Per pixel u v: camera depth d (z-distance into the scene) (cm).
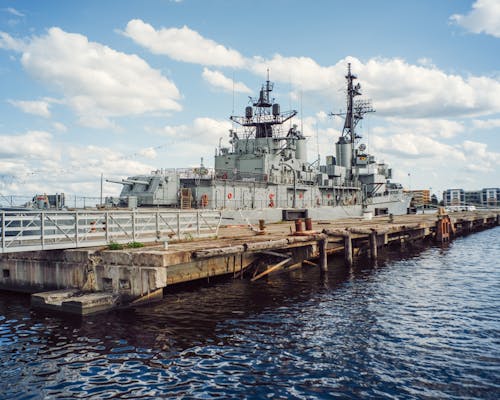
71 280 1855
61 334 1438
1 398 1018
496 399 1000
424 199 13712
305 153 5366
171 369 1166
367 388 1059
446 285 2286
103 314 1653
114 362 1212
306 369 1166
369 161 6662
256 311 1734
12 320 1592
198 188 3700
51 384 1086
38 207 2853
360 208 5928
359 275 2606
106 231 1977
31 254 1988
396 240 4375
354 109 6738
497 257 3484
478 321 1602
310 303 1873
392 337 1418
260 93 4972
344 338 1409
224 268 2306
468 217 6438
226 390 1049
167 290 2108
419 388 1058
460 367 1177
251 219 3975
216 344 1350
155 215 2189
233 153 4781
